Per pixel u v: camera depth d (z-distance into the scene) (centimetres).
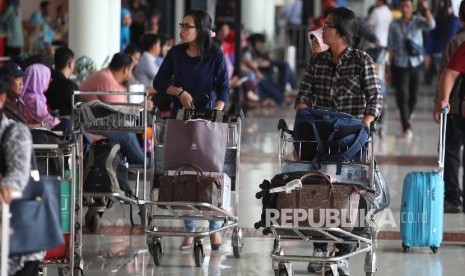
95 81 1345
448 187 1318
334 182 882
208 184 995
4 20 2412
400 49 2061
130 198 1202
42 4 2600
